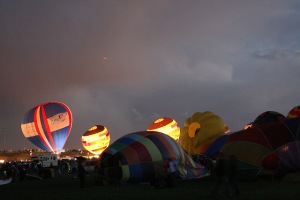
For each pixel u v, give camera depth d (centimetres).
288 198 1271
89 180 2684
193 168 2219
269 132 2005
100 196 1527
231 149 2019
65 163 4691
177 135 4872
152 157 2012
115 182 2011
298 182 1822
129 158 1981
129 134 2181
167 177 1778
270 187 1628
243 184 1800
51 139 5809
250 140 1998
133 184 1998
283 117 2756
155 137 2145
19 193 1794
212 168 2166
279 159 1906
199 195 1430
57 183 2481
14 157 12525
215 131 3080
